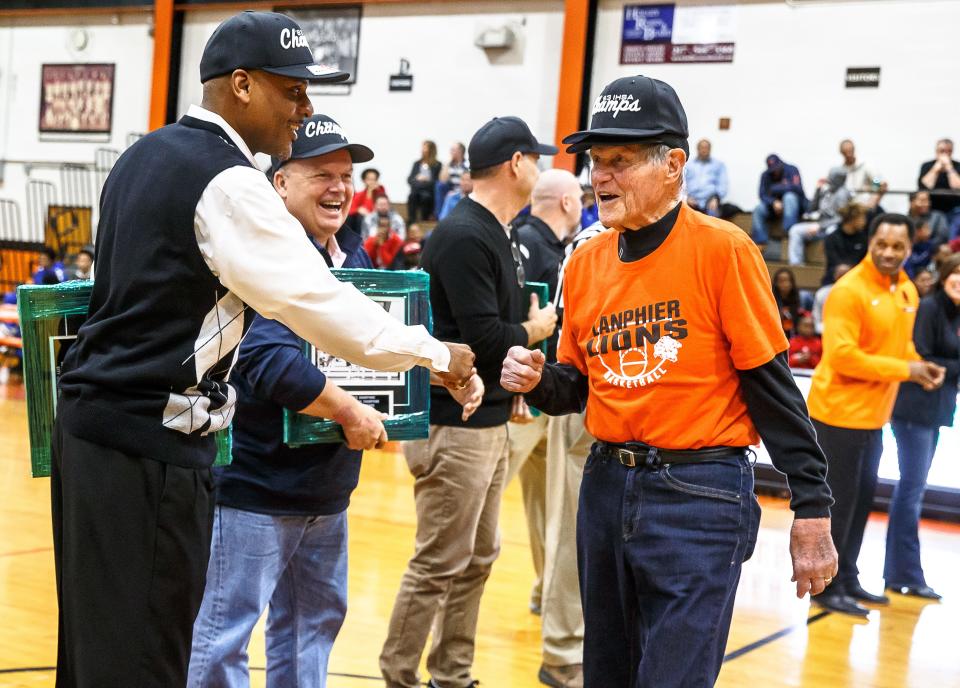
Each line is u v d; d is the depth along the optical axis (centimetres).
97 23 1603
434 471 328
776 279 1062
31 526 580
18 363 1396
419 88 1374
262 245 194
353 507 677
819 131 1166
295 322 197
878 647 454
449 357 216
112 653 198
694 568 213
